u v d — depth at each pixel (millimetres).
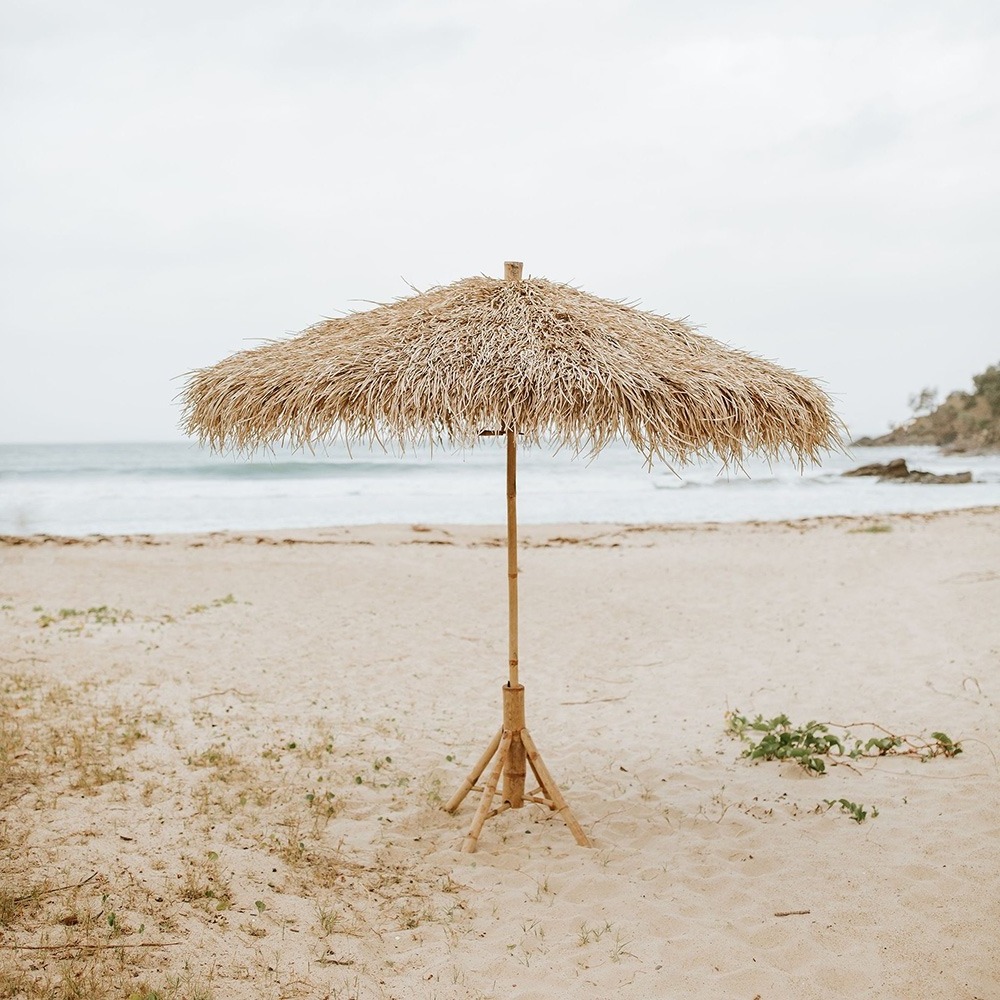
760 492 32188
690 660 8430
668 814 4832
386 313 4211
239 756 5512
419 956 3396
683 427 3609
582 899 3883
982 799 4840
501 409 3459
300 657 8266
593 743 6156
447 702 7137
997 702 6527
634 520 22906
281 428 3727
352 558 14406
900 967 3303
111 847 4109
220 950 3355
